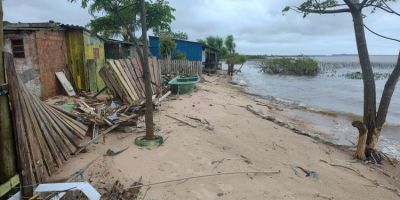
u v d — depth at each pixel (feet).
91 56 53.21
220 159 23.30
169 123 31.50
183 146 24.88
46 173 17.99
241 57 149.59
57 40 45.01
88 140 24.32
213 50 125.70
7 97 14.43
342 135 40.68
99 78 51.65
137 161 21.57
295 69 153.28
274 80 121.90
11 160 14.56
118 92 34.96
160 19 28.60
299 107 59.72
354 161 28.86
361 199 20.58
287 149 28.91
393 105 65.77
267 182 20.47
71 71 48.70
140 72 40.91
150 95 24.45
